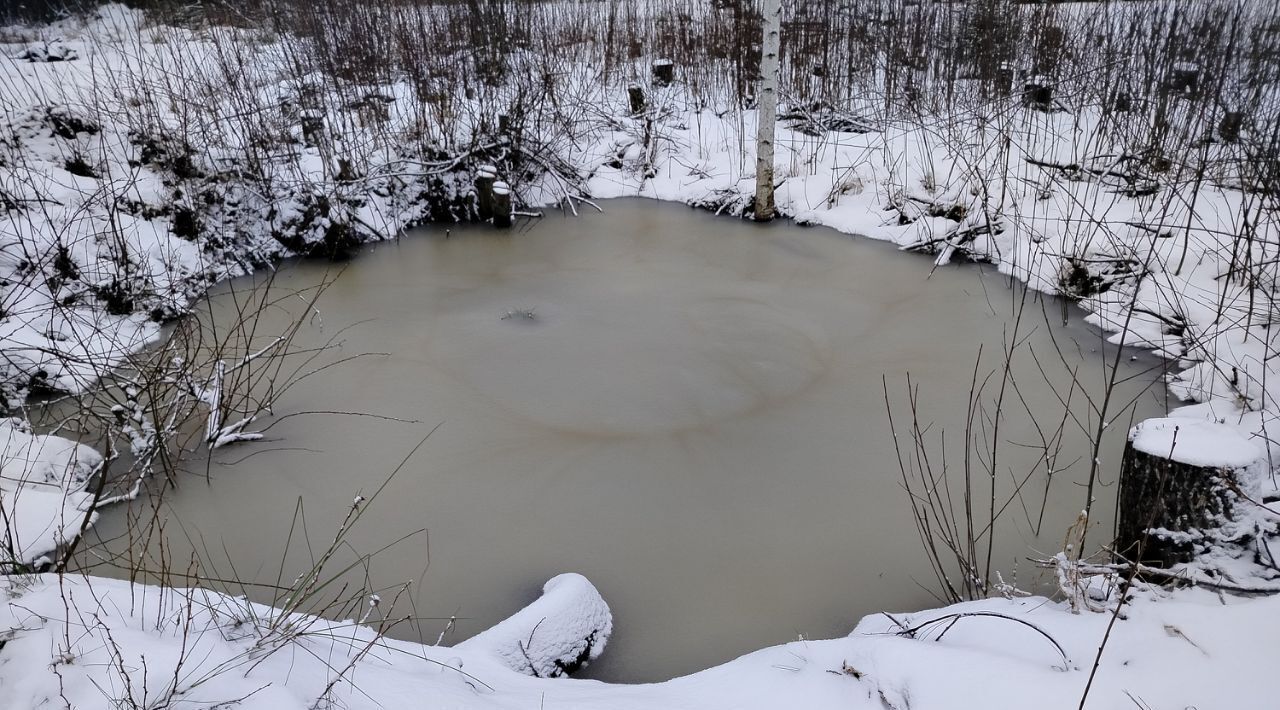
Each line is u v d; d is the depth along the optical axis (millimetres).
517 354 6277
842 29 11906
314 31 11297
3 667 2277
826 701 2709
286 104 9836
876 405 5461
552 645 3408
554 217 9461
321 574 4023
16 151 7805
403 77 11367
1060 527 4234
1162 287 6410
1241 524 3174
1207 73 8891
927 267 7711
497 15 11141
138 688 2193
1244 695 2236
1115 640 2598
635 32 13961
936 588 3896
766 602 3854
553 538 4301
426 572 4055
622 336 6539
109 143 8422
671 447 5066
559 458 4977
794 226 8906
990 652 2697
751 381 5816
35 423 5266
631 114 11391
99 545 4125
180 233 7812
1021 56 11031
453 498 4617
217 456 4969
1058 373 5750
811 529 4324
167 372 5184
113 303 6629
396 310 7086
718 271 7805
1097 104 9695
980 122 9125
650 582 3990
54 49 11828
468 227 9242
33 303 6281
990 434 5066
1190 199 7480
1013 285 7203
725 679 3045
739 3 11758
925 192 8609
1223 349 5555
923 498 4523
